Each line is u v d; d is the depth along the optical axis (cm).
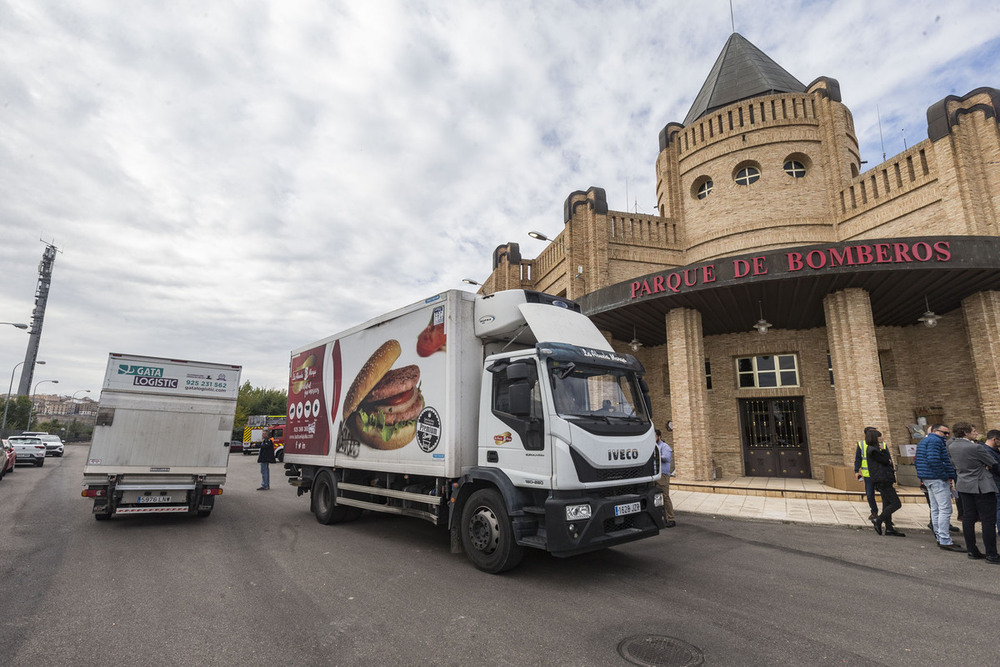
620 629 436
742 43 2172
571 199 1914
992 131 1289
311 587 555
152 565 644
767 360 1681
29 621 453
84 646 403
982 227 1271
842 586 562
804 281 1188
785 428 1619
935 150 1379
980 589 553
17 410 6562
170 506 928
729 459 1653
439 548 743
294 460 1064
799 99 1812
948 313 1422
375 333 853
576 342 662
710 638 418
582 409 608
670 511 913
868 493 896
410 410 742
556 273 2114
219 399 1005
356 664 374
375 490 805
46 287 8250
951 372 1405
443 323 705
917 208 1430
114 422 914
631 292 1373
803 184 1750
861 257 1102
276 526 922
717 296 1312
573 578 591
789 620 457
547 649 397
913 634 428
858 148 1852
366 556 695
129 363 939
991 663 377
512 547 588
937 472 754
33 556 682
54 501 1217
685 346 1412
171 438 953
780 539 814
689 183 1958
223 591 540
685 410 1409
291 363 1160
